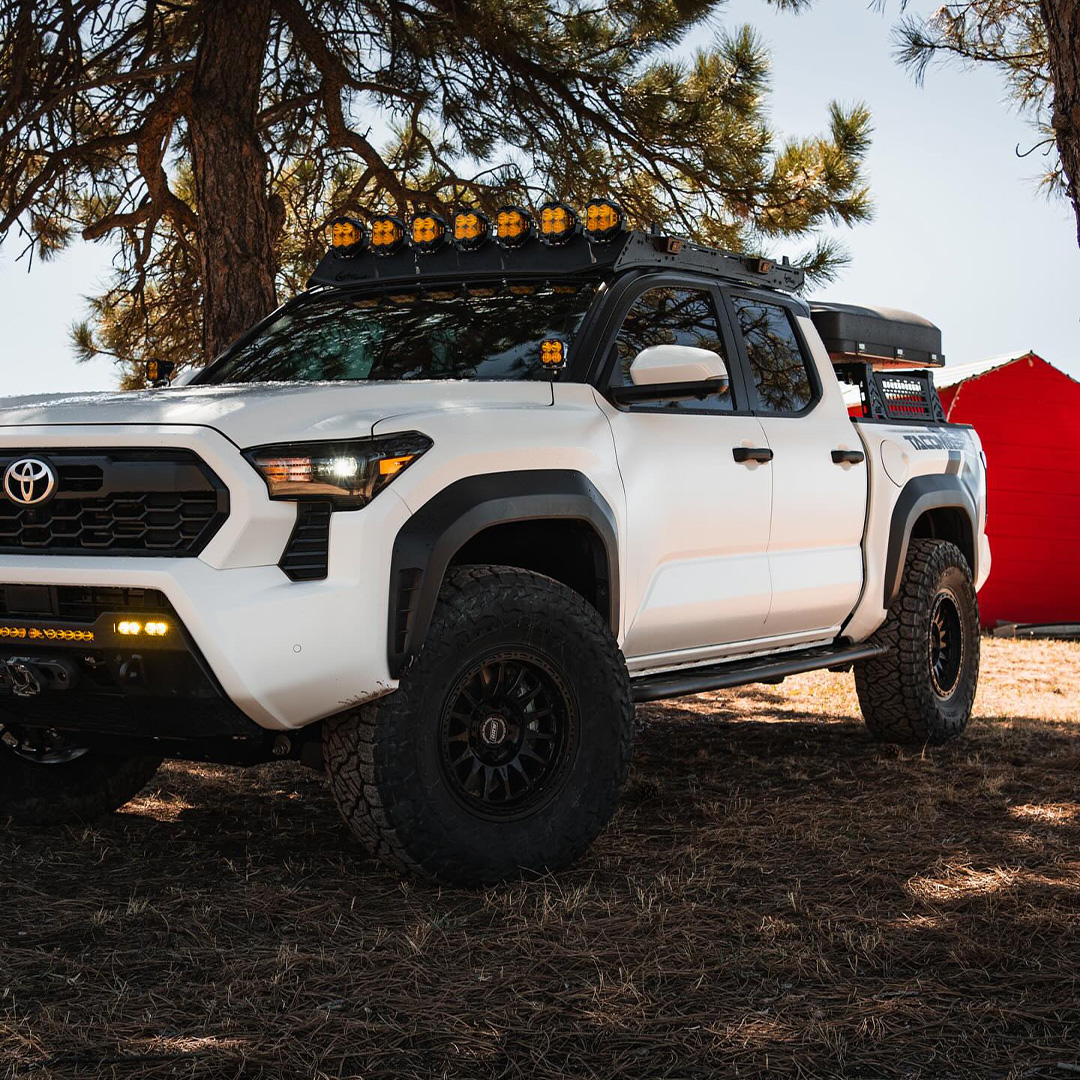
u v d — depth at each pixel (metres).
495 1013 2.59
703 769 5.21
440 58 10.80
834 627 5.23
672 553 4.16
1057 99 4.30
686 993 2.71
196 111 8.74
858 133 10.49
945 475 5.84
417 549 3.29
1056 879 3.53
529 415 3.71
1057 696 8.03
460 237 4.54
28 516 3.37
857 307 5.89
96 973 2.79
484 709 3.51
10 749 4.09
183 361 12.28
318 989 2.72
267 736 3.41
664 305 4.43
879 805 4.51
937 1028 2.53
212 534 3.16
